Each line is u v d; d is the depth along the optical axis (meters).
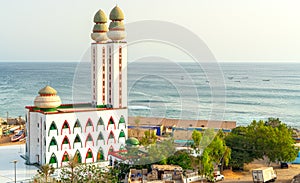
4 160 64.94
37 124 62.31
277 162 69.50
